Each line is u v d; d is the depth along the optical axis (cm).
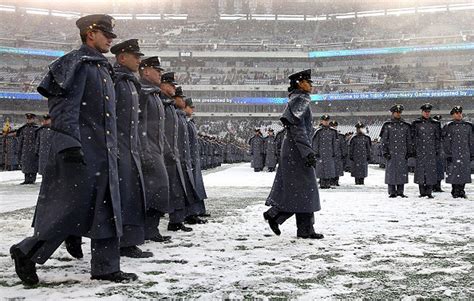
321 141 1573
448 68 6562
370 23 7625
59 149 351
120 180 440
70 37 7025
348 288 358
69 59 373
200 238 593
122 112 454
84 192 368
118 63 484
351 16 7669
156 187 557
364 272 410
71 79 361
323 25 7781
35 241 364
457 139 1166
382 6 7625
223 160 4700
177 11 8044
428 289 355
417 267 428
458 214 825
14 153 2772
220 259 463
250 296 335
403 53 6775
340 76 6850
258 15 7744
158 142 575
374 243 552
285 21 7775
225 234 624
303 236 589
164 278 388
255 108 6706
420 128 1191
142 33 7700
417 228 666
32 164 1691
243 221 750
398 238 584
